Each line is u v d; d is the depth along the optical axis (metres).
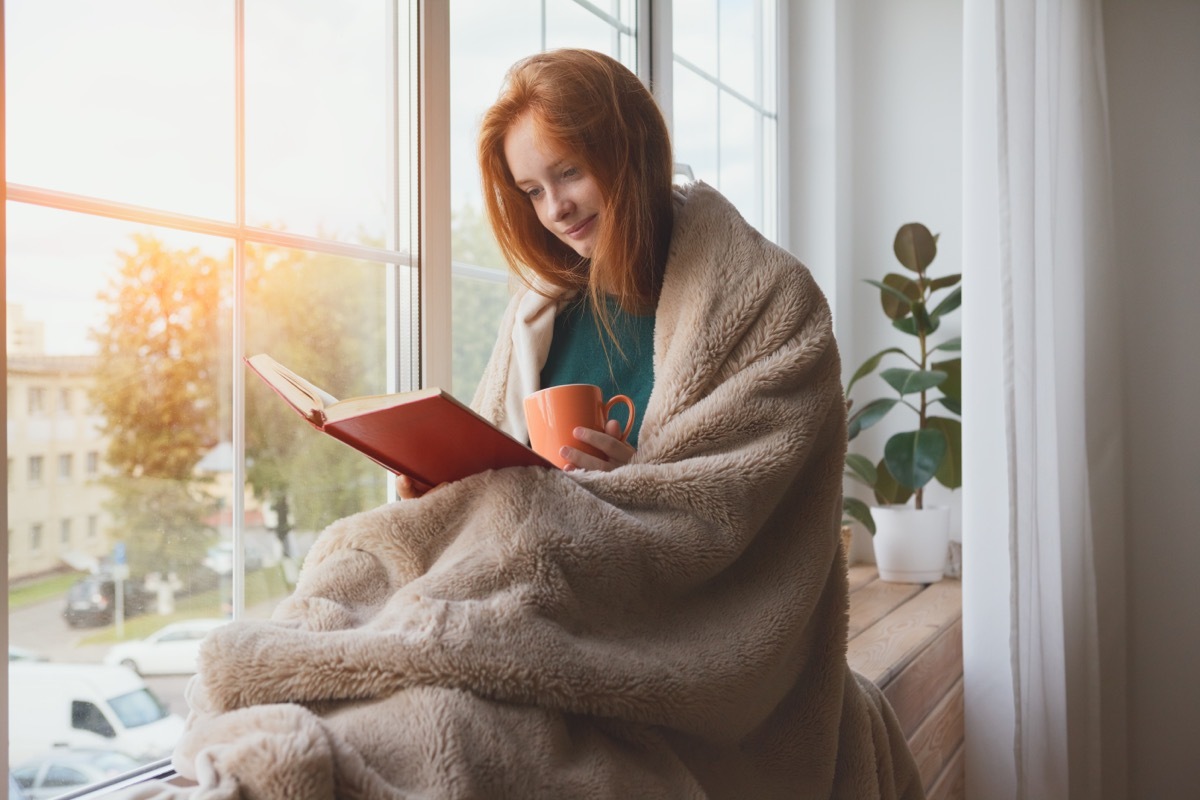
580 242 1.06
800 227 2.62
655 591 0.85
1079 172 2.22
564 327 1.18
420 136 1.32
